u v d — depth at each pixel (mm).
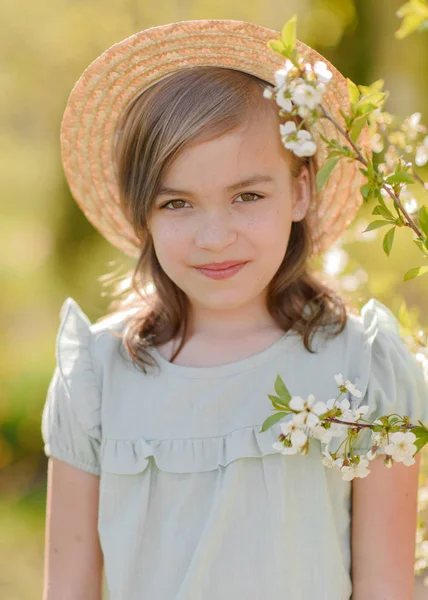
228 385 1229
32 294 4191
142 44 1234
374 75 3016
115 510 1230
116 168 1295
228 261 1184
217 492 1200
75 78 4055
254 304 1263
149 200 1199
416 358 1287
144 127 1207
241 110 1181
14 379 3449
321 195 1311
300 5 3115
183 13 3377
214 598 1189
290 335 1247
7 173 5105
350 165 1292
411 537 1209
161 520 1218
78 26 3697
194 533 1206
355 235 1577
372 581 1196
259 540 1191
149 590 1213
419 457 1228
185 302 1281
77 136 1314
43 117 4496
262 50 1198
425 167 1799
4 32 3879
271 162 1188
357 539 1207
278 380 1087
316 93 1052
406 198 1226
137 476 1227
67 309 1312
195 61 1226
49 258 4164
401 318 1288
